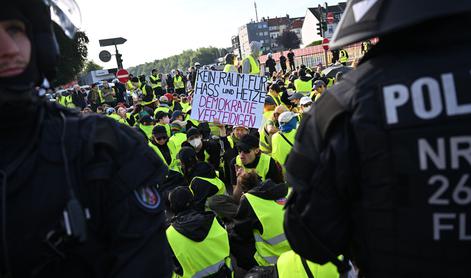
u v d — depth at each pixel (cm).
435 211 110
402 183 111
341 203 126
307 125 131
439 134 107
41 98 121
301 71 1477
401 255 116
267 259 350
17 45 107
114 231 115
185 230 328
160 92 2344
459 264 111
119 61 1823
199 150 587
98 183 111
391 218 114
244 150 459
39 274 106
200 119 661
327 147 121
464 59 109
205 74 658
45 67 121
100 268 115
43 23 119
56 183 108
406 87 112
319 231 128
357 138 116
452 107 107
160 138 583
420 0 108
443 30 112
